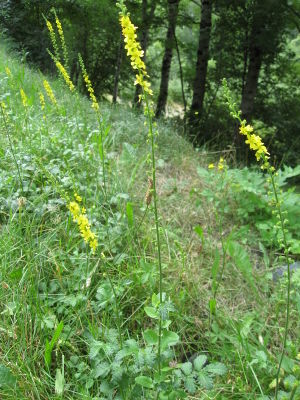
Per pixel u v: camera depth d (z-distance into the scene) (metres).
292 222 3.87
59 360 2.32
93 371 2.13
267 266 3.37
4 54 8.59
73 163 3.77
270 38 8.91
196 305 2.95
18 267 2.69
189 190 4.50
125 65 16.19
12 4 12.57
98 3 12.08
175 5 10.78
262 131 10.97
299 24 9.55
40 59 12.01
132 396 2.00
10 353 2.22
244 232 3.78
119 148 5.00
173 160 5.14
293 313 2.95
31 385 2.07
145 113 1.66
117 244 3.09
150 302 2.72
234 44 11.09
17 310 2.34
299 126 10.44
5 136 3.98
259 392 2.34
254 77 9.29
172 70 20.41
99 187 3.61
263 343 2.60
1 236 2.83
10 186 3.28
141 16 11.22
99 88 16.58
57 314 2.53
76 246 2.97
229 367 2.46
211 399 2.17
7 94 4.37
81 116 5.04
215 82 11.58
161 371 1.92
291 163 9.55
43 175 3.44
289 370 2.28
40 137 3.88
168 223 3.73
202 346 2.64
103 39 14.85
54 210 3.11
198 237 3.75
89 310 2.55
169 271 3.09
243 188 4.14
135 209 3.72
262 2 8.59
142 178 4.33
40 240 2.88
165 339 1.91
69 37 13.62
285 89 11.08
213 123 10.38
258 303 3.07
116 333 2.27
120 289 2.47
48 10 12.65
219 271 3.34
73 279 2.69
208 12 9.74
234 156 6.01
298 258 3.73
